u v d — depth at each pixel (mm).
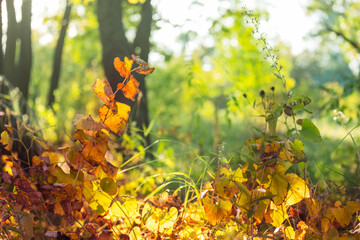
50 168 1956
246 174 2057
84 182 1938
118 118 1885
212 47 9703
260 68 8664
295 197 2027
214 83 12367
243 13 2225
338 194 2338
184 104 12898
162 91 13711
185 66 7008
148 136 5340
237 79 5336
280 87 2287
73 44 12078
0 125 2916
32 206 1991
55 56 7516
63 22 7266
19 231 1990
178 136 6266
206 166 2355
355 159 3311
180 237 2086
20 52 4875
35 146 2936
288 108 2066
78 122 1874
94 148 1869
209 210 1981
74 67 14070
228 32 8500
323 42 9680
